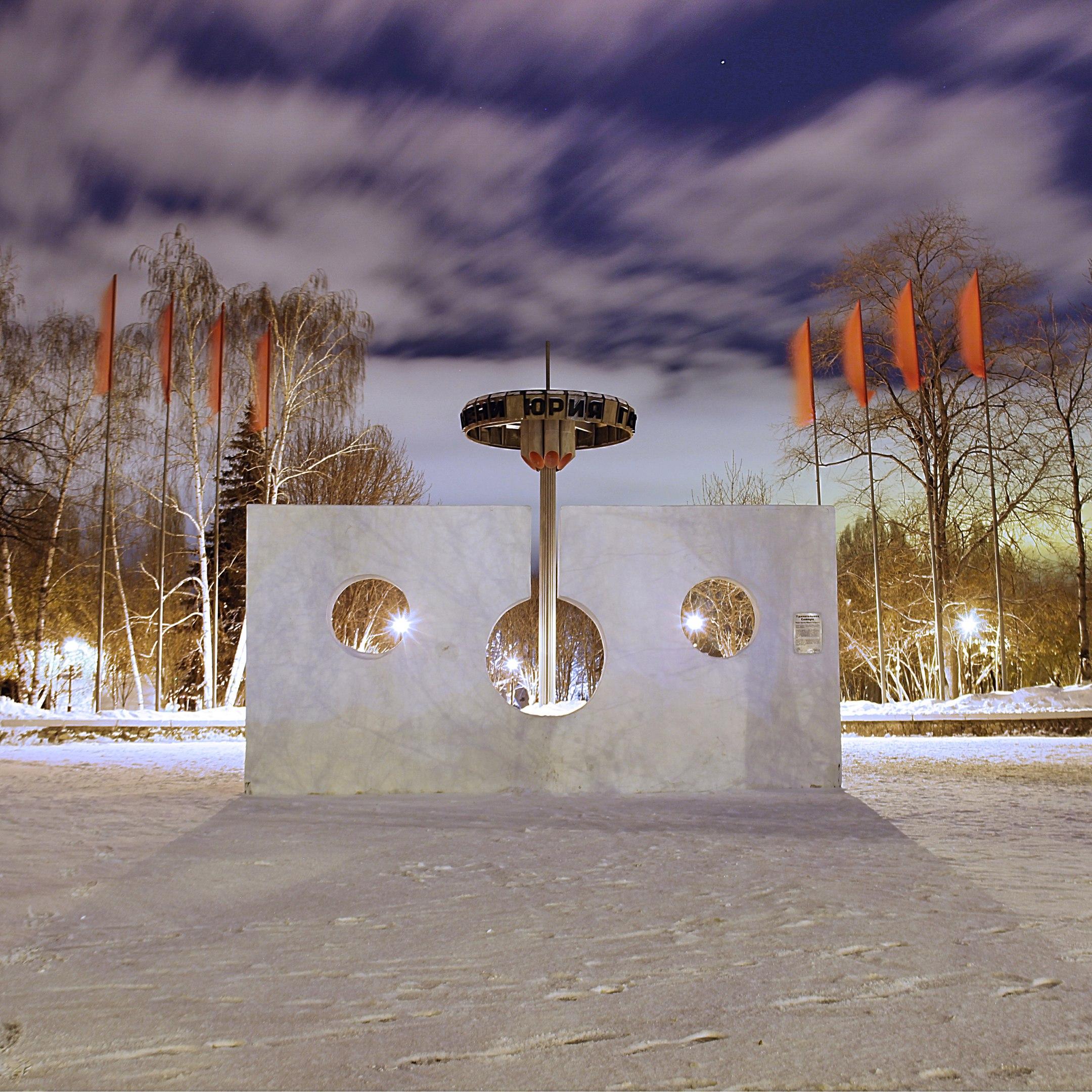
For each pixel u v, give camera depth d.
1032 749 16.05
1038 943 5.15
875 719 19.02
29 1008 4.23
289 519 11.08
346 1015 4.14
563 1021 4.06
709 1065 3.61
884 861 7.34
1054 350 25.41
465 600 11.05
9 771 13.42
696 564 11.21
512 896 6.30
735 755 11.06
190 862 7.34
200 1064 3.63
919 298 25.58
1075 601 27.72
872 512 22.69
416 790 10.87
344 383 27.91
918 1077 3.50
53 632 31.25
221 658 32.78
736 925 5.56
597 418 13.02
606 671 11.05
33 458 28.11
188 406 27.11
